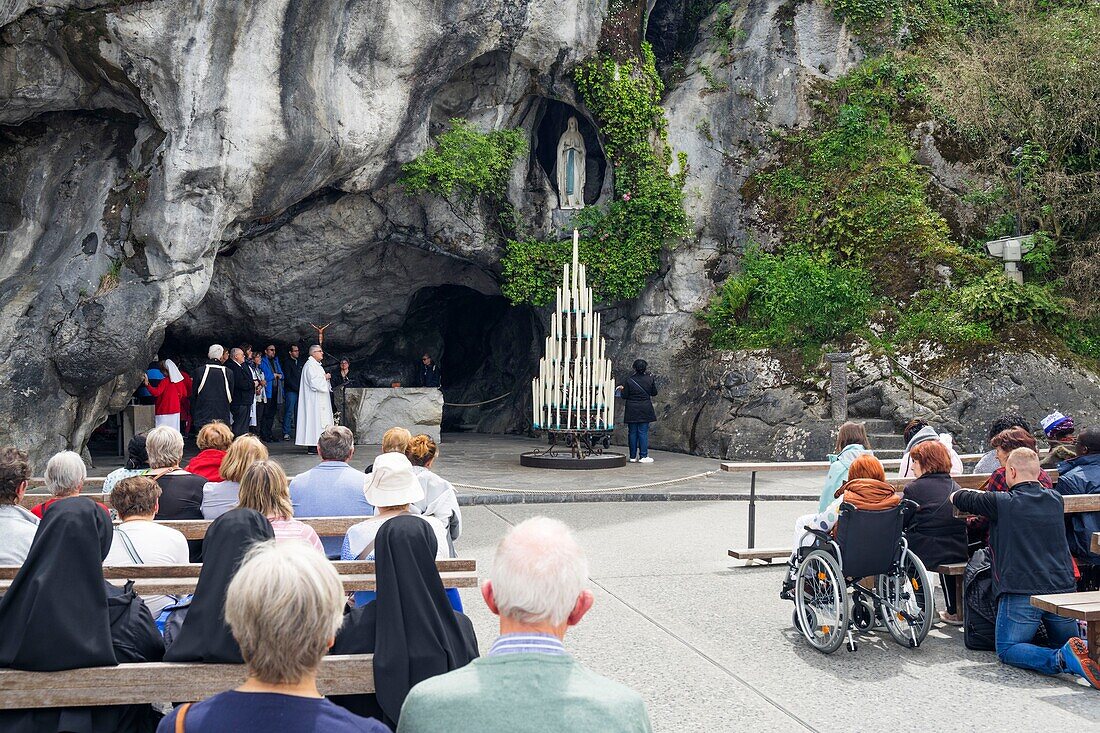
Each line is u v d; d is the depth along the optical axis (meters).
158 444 6.63
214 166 15.41
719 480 14.79
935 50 20.89
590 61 20.08
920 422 9.35
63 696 3.58
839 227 19.45
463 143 19.61
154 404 18.86
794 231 20.00
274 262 20.30
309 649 2.34
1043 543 6.10
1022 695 5.61
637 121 20.50
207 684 3.66
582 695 2.31
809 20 21.00
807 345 18.59
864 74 20.59
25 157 16.08
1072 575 6.15
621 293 20.86
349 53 16.33
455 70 18.03
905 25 21.03
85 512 3.66
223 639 3.67
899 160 19.84
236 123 15.38
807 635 6.68
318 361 18.69
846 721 5.20
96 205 15.79
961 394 16.89
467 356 26.23
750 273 19.94
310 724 2.28
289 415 21.58
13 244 15.84
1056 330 17.78
